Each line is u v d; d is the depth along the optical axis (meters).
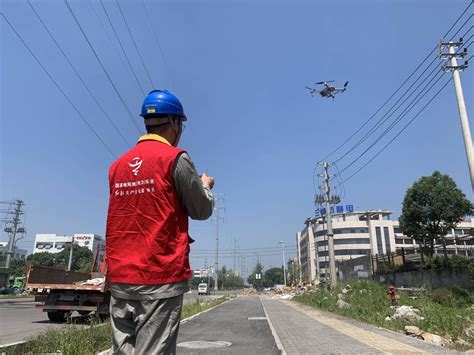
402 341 9.15
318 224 118.25
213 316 17.50
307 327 12.54
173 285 1.86
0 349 6.61
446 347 8.38
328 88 25.56
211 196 2.14
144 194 1.95
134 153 2.10
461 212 38.75
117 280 1.88
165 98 2.27
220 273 131.88
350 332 10.88
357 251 111.50
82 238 125.56
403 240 113.38
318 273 95.44
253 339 9.84
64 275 16.64
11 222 61.12
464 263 21.30
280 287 82.06
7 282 57.31
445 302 17.64
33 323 13.73
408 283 27.61
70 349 6.80
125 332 1.88
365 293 23.27
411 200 40.25
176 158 1.99
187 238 2.02
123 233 1.94
